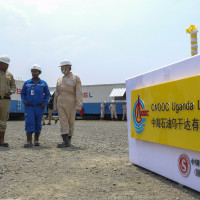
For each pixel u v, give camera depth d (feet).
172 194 9.45
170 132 10.48
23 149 18.71
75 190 9.91
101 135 29.22
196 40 13.07
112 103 78.95
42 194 9.45
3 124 19.45
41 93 20.17
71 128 20.61
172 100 10.34
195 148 9.06
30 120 19.79
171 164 10.78
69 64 19.93
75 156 16.38
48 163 14.32
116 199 8.95
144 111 12.55
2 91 19.21
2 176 11.72
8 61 19.40
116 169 13.16
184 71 9.96
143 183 10.84
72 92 20.03
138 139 13.57
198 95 8.91
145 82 12.85
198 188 9.25
